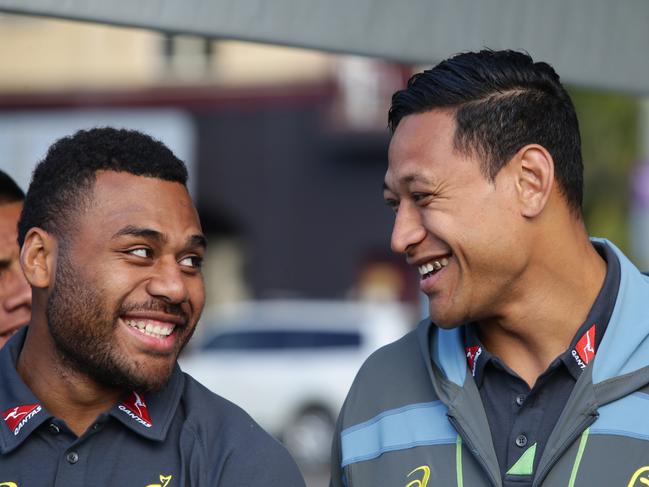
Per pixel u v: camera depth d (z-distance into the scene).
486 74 2.97
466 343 3.10
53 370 2.97
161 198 2.95
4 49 22.33
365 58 3.90
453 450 3.03
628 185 17.73
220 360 16.61
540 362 3.03
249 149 22.81
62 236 2.93
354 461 3.19
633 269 3.07
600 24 4.10
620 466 2.82
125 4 3.44
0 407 2.95
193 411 3.02
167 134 22.62
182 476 2.90
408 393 3.20
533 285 2.99
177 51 22.64
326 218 22.77
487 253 2.93
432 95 2.98
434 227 2.95
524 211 2.94
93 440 2.91
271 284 22.95
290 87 22.58
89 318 2.88
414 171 2.96
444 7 3.87
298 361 16.50
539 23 4.00
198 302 3.01
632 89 4.18
